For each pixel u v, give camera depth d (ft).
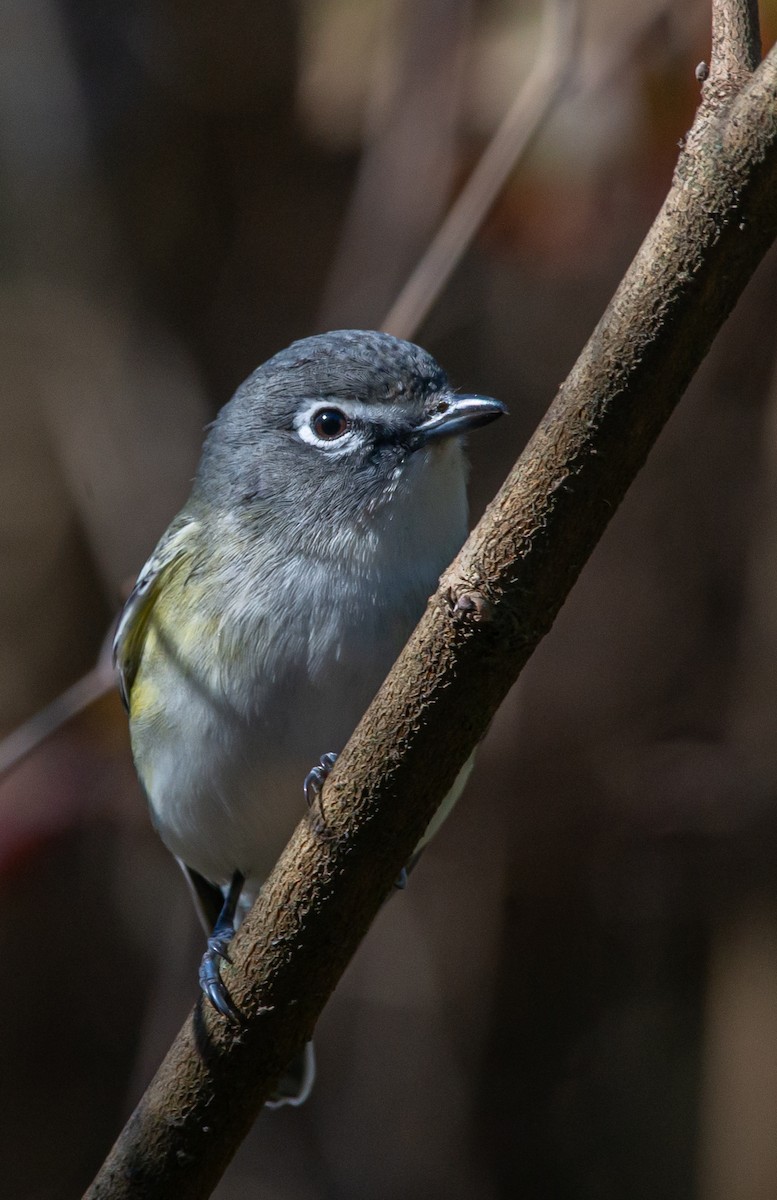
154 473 37.63
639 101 26.63
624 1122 38.65
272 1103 24.07
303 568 20.15
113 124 40.50
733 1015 36.45
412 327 25.34
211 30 40.52
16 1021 42.57
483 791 38.06
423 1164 37.83
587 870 37.78
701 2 26.58
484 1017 38.32
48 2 38.96
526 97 25.98
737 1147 35.68
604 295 38.68
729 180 12.59
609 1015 38.93
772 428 36.14
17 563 40.19
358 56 30.40
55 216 39.34
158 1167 16.26
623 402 13.16
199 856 22.84
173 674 20.81
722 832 36.76
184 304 40.96
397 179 31.96
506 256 28.48
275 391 21.33
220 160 41.22
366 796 14.73
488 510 13.84
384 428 20.39
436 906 38.19
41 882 38.01
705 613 38.09
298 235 41.14
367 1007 38.34
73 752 30.63
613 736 37.70
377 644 19.77
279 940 15.51
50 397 38.47
